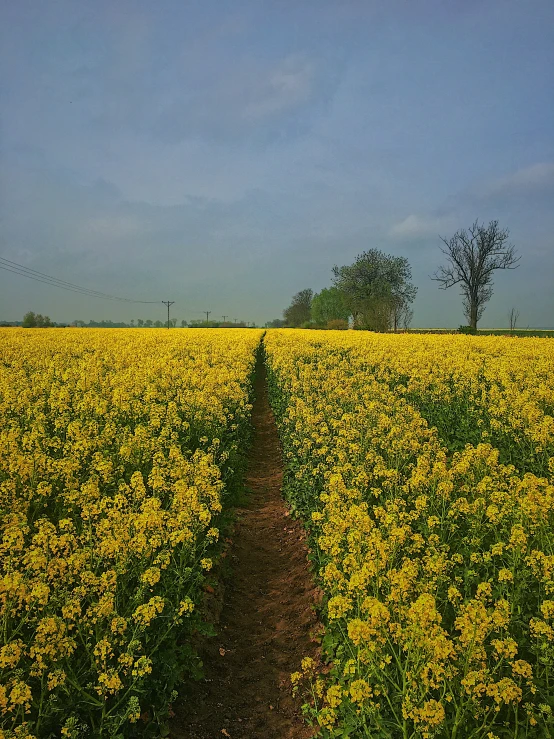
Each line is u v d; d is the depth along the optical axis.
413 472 9.02
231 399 17.03
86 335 43.28
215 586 8.12
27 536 7.14
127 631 5.63
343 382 20.05
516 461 11.60
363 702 4.59
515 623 5.59
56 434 12.39
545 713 4.51
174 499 7.77
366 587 6.12
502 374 18.95
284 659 7.00
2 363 23.31
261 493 12.99
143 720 5.36
